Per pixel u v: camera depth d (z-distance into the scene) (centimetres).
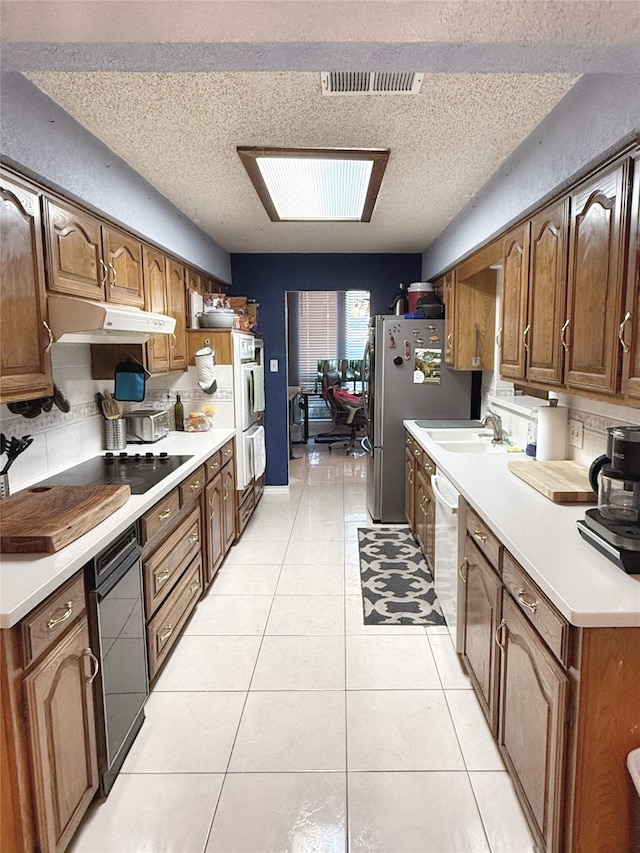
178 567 247
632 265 144
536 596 142
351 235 414
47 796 135
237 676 229
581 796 126
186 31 115
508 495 207
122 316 207
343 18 114
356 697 215
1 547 151
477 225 301
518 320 244
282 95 182
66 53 122
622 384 149
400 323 408
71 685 147
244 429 396
